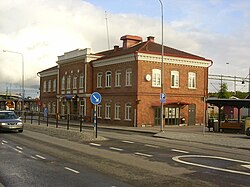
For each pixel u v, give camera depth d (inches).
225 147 773.9
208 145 806.5
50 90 2554.1
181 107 1727.4
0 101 3476.9
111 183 371.6
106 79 1831.9
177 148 712.4
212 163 514.9
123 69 1695.4
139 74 1604.3
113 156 573.3
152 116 1626.5
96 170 446.0
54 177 402.0
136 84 1600.6
